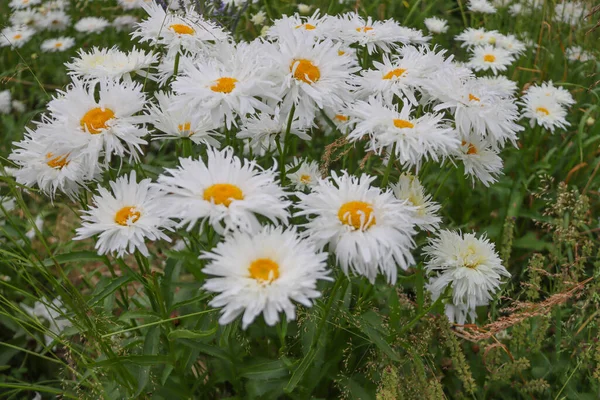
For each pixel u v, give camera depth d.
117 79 0.72
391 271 0.59
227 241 0.56
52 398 0.82
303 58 0.69
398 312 0.70
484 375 0.80
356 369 0.75
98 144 0.65
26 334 0.85
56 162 0.69
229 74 0.68
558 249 0.88
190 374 0.75
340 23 0.85
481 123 0.70
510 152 1.03
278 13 1.26
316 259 0.55
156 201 0.62
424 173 0.77
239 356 0.71
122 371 0.68
